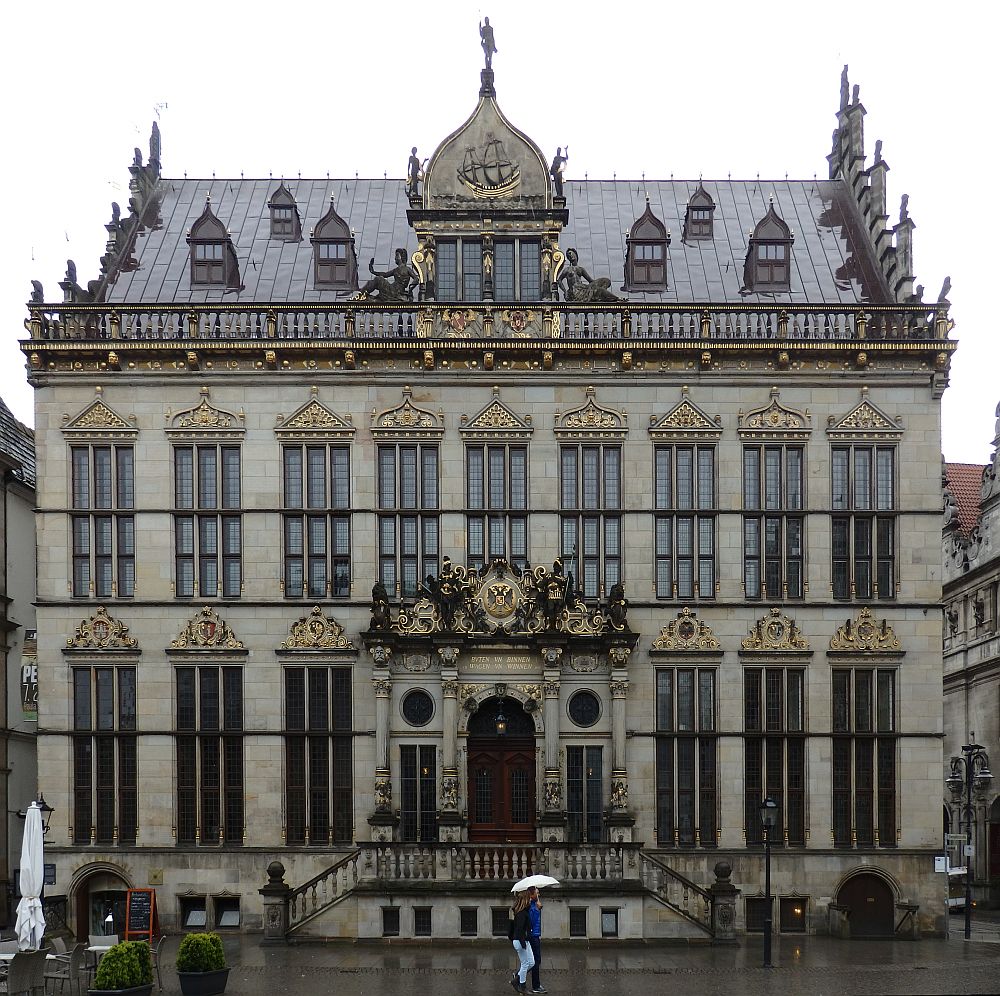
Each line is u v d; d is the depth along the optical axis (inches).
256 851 1566.2
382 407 1635.1
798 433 1632.6
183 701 1601.9
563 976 1226.6
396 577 1621.6
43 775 1588.3
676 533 1624.0
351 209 1927.9
